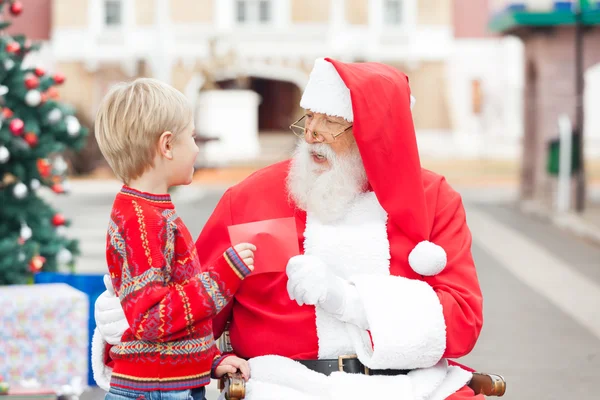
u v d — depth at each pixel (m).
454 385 2.92
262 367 2.92
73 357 4.00
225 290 2.66
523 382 5.65
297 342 2.96
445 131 31.28
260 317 3.01
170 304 2.59
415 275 2.99
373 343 2.81
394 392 2.79
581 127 14.65
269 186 3.15
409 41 30.97
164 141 2.70
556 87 14.71
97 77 30.44
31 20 30.86
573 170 14.69
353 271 2.96
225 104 27.28
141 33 30.31
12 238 5.89
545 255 10.78
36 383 3.95
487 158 29.58
